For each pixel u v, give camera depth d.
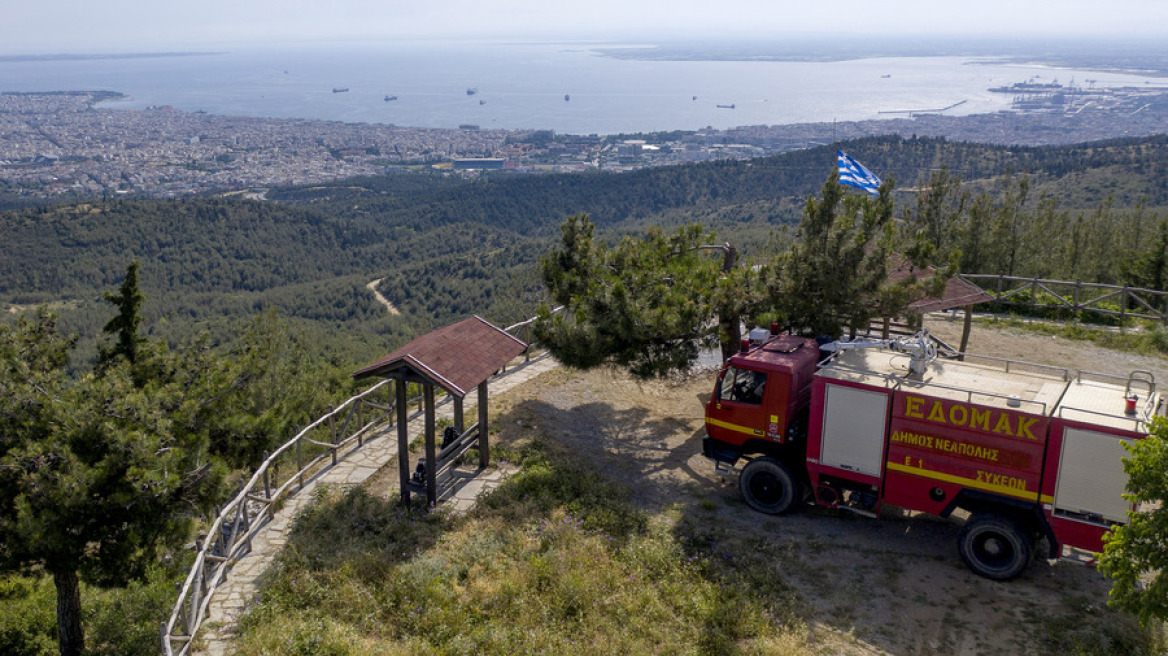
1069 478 8.82
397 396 11.48
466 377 11.58
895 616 8.85
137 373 13.17
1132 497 7.16
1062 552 9.29
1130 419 8.55
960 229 24.88
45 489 10.23
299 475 12.88
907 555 10.20
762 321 12.66
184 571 13.48
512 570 9.84
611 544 10.54
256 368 13.83
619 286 13.35
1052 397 9.41
